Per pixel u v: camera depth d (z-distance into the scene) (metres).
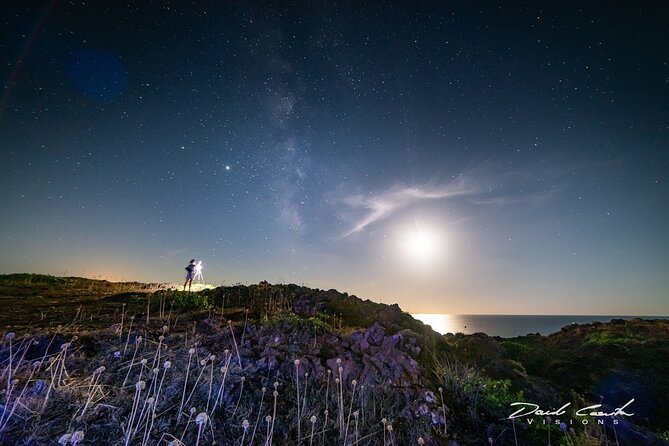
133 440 3.65
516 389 7.09
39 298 12.38
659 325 12.45
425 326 10.56
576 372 9.67
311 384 5.35
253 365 5.53
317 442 4.20
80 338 6.09
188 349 5.95
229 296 12.79
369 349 6.63
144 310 10.12
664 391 8.39
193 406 4.37
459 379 6.10
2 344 5.65
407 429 4.63
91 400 4.18
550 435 5.24
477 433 4.93
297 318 8.65
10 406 3.78
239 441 3.95
